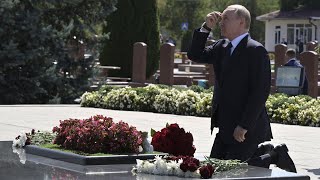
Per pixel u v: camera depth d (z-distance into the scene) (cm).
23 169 712
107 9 3050
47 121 1772
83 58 2964
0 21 2709
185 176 684
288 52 2406
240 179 672
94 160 749
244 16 880
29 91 2786
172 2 9462
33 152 830
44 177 668
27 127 1627
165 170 691
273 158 869
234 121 876
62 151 793
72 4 2952
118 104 2236
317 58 3139
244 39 879
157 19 3847
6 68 2736
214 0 9581
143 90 2233
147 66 3822
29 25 2730
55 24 3023
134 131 811
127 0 3769
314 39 8512
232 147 880
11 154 820
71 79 2912
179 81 3953
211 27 911
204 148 1346
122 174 691
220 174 699
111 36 3803
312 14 8488
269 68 874
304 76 2384
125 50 3791
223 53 893
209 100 2055
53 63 2839
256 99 860
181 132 838
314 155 1343
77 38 3030
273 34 8825
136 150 803
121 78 3734
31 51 2728
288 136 1619
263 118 891
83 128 805
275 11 9375
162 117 1978
